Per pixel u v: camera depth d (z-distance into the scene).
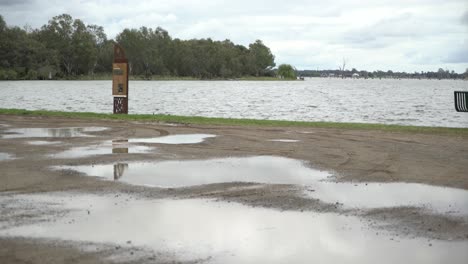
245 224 7.35
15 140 16.31
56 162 12.26
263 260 5.94
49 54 157.00
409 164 12.15
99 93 75.31
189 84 144.38
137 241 6.55
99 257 5.97
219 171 11.29
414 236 6.85
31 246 6.33
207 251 6.21
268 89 111.88
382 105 54.56
